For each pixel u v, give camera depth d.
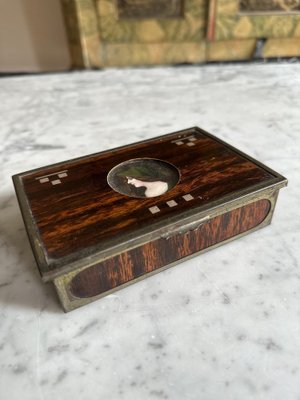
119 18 0.46
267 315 0.16
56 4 0.46
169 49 0.49
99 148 0.31
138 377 0.14
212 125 0.35
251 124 0.34
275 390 0.14
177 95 0.42
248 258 0.19
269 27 0.47
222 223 0.19
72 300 0.16
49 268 0.14
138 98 0.41
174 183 0.19
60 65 0.52
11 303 0.17
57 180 0.19
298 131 0.33
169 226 0.16
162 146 0.22
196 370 0.14
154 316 0.17
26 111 0.40
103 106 0.40
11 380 0.14
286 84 0.44
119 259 0.16
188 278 0.18
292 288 0.18
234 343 0.15
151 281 0.18
